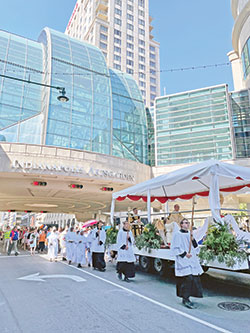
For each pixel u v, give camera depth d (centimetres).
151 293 656
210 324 431
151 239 932
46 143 2195
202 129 2909
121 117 2938
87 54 2922
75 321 445
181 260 548
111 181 2128
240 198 2822
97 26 6950
